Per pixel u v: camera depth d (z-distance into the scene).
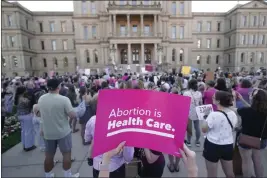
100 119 1.60
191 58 58.06
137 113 1.60
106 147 1.55
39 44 56.56
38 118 5.25
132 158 2.53
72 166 4.44
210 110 4.64
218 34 57.97
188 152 1.51
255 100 3.01
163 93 1.60
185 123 1.54
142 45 46.53
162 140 1.53
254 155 3.02
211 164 3.06
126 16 49.19
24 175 3.91
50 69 57.84
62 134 3.80
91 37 51.16
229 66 44.19
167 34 50.97
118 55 50.03
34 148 5.62
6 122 8.01
